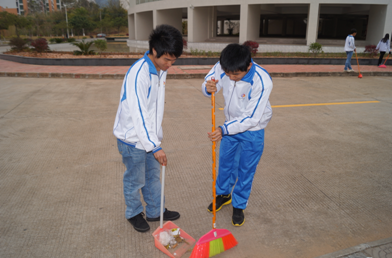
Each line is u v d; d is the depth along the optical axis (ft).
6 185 9.32
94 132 14.19
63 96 21.24
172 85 26.68
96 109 17.97
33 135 13.61
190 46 64.75
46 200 8.59
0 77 29.30
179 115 17.28
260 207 8.57
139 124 5.96
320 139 13.91
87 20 195.52
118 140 6.70
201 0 62.90
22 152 11.78
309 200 8.95
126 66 36.78
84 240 7.03
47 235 7.15
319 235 7.39
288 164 11.32
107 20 234.58
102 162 11.09
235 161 7.93
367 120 16.88
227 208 8.64
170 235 7.01
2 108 17.79
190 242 7.00
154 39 5.71
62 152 11.88
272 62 41.06
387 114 18.15
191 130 14.78
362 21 87.45
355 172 10.75
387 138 14.14
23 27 165.68
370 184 9.92
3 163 10.81
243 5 58.44
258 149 7.26
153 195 7.48
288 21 92.43
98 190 9.20
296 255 6.70
